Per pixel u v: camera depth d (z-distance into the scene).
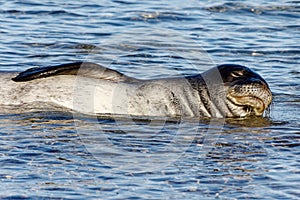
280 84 54.28
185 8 74.69
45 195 33.28
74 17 70.50
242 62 59.31
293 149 40.50
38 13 71.50
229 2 77.31
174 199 33.28
